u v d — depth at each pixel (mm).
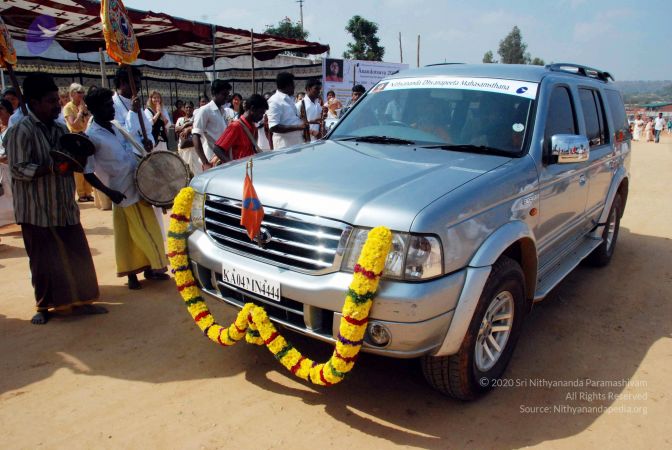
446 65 4496
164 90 18031
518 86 3811
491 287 2795
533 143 3439
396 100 4191
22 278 5109
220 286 3127
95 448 2604
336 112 11375
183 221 3279
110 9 4547
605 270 5551
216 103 6086
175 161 4457
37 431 2729
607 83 5402
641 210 8633
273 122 6715
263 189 2896
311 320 2672
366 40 33875
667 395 3189
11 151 3646
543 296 3572
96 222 7371
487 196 2809
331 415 2910
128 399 3031
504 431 2807
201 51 13555
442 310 2541
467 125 3691
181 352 3605
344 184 2785
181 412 2910
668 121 44938
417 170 3004
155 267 4637
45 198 3793
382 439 2709
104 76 11234
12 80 3963
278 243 2787
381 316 2482
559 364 3547
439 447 2660
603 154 4707
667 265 5742
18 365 3402
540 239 3553
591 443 2725
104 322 4055
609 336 3988
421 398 3105
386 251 2371
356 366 3463
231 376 3305
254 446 2631
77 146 3869
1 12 8602
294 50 12984
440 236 2488
